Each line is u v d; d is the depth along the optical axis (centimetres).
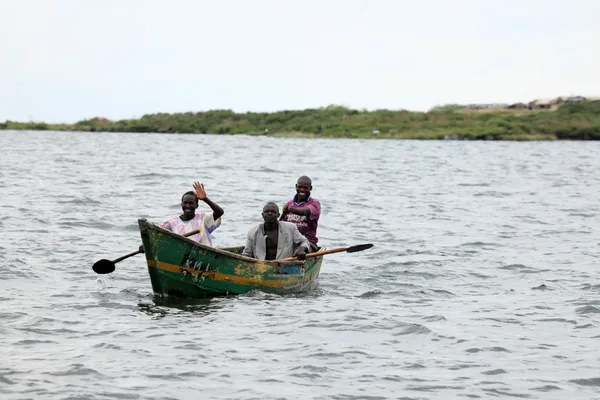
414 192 10225
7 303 4062
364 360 3319
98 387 2944
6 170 11781
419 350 3469
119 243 5828
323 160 16688
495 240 6431
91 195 8688
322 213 7950
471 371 3209
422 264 5412
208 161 15400
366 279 4953
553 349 3500
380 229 6962
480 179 12444
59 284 4531
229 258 4228
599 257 5719
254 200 8762
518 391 3003
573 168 15212
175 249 4100
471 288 4744
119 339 3506
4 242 5638
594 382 3098
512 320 3972
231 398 2886
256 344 3491
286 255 4519
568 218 7850
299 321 3862
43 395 2853
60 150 18000
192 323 3788
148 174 11638
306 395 2927
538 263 5488
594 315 4075
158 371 3123
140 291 4422
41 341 3453
